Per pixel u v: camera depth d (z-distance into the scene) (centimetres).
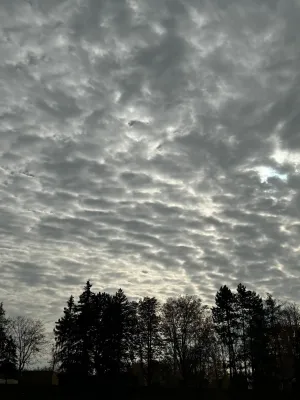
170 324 7875
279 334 7406
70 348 6806
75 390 6094
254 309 7481
